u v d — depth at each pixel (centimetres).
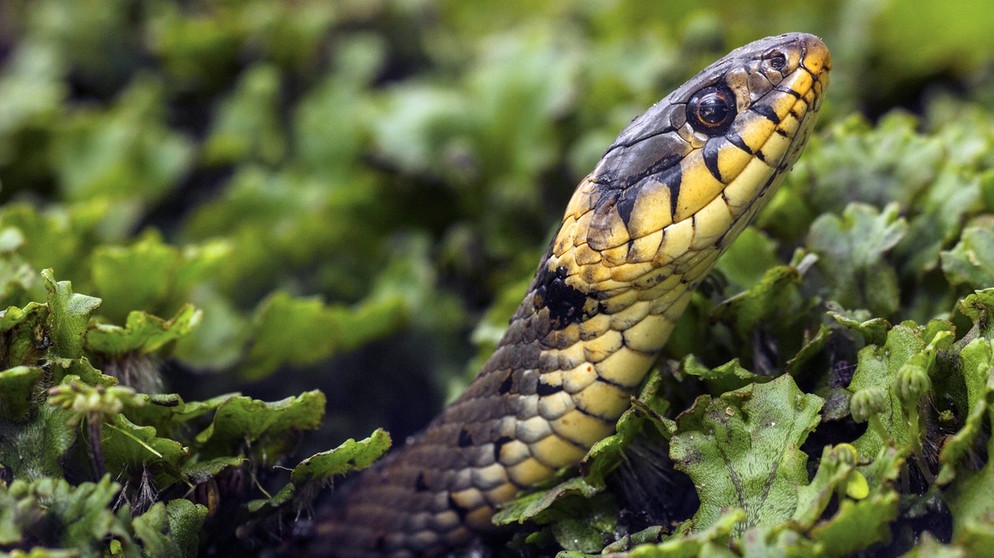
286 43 103
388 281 98
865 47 100
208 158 101
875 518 88
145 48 113
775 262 91
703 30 99
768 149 90
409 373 97
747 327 90
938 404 89
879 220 91
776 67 91
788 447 89
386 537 92
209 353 95
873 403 88
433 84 107
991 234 90
